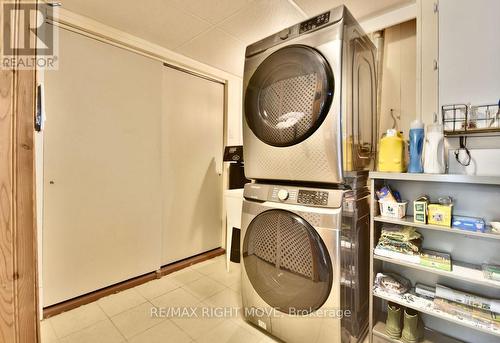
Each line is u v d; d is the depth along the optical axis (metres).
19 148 0.52
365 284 1.53
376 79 1.81
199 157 2.77
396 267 1.58
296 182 1.45
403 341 1.33
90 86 1.91
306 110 1.29
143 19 1.90
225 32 2.10
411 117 1.80
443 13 1.44
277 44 1.43
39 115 0.69
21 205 0.53
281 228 1.39
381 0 1.70
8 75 0.50
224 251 2.96
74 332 1.56
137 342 1.48
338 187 1.30
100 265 2.00
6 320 0.51
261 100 1.50
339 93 1.20
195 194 2.75
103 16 1.86
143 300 1.94
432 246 1.44
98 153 1.96
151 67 2.29
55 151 1.76
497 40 1.28
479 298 1.19
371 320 1.40
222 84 3.00
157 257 2.36
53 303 1.77
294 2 1.73
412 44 1.81
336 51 1.20
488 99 1.30
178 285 2.18
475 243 1.31
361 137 1.50
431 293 1.34
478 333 1.33
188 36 2.16
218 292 2.06
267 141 1.46
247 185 1.61
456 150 1.38
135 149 2.18
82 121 1.88
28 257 0.54
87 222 1.92
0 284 0.51
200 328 1.61
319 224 1.25
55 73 1.75
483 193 1.30
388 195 1.40
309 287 1.30
